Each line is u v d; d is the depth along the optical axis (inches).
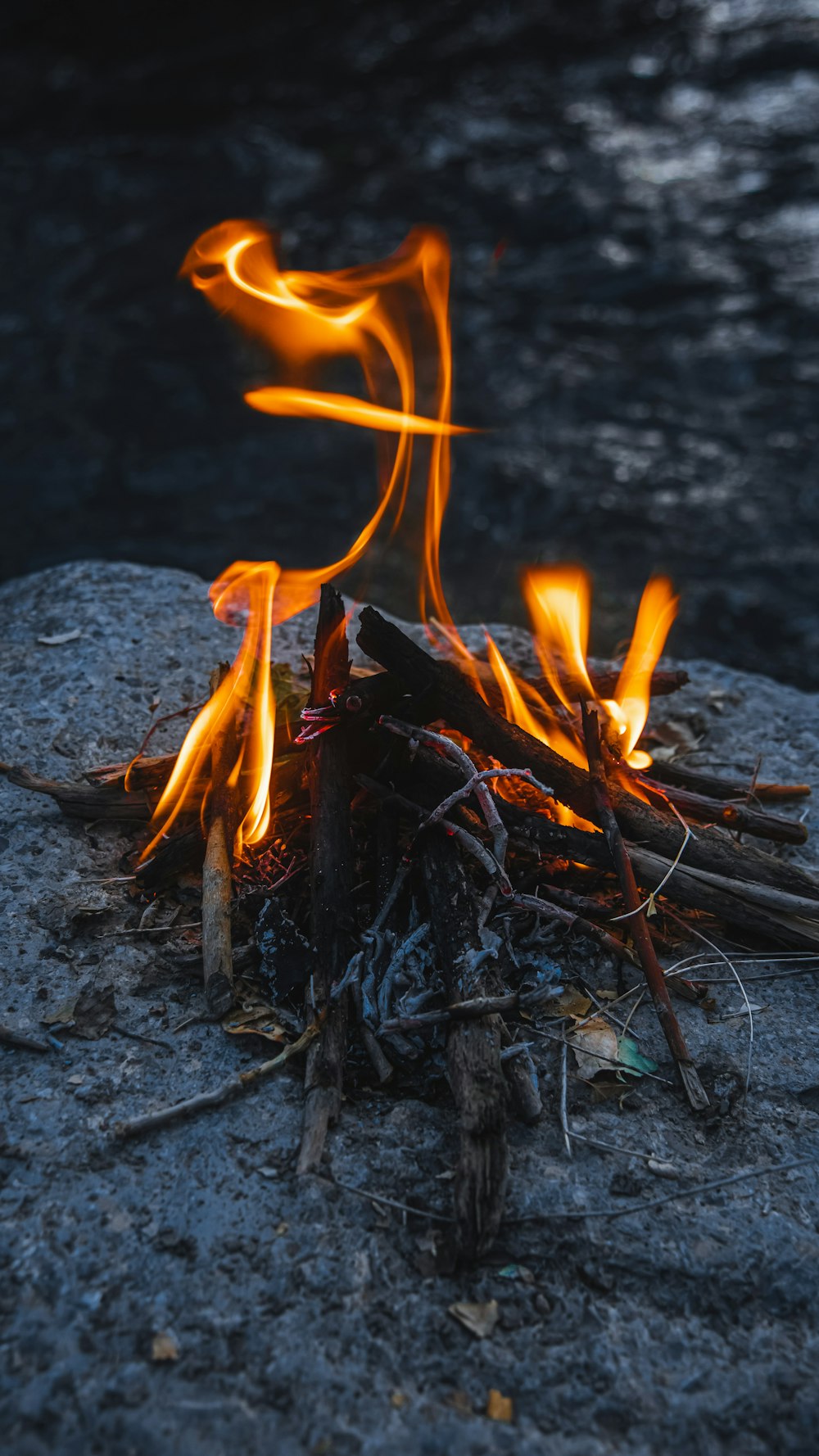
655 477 91.6
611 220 130.8
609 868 32.4
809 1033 31.5
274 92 162.2
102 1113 29.5
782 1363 27.5
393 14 182.7
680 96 164.7
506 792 34.6
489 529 85.7
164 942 32.4
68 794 34.4
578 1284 28.1
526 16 181.0
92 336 110.3
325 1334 27.3
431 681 32.6
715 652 72.1
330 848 31.6
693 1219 28.8
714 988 32.3
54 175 138.2
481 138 150.3
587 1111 30.1
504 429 97.7
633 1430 26.8
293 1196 28.6
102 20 173.6
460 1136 29.0
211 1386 26.8
